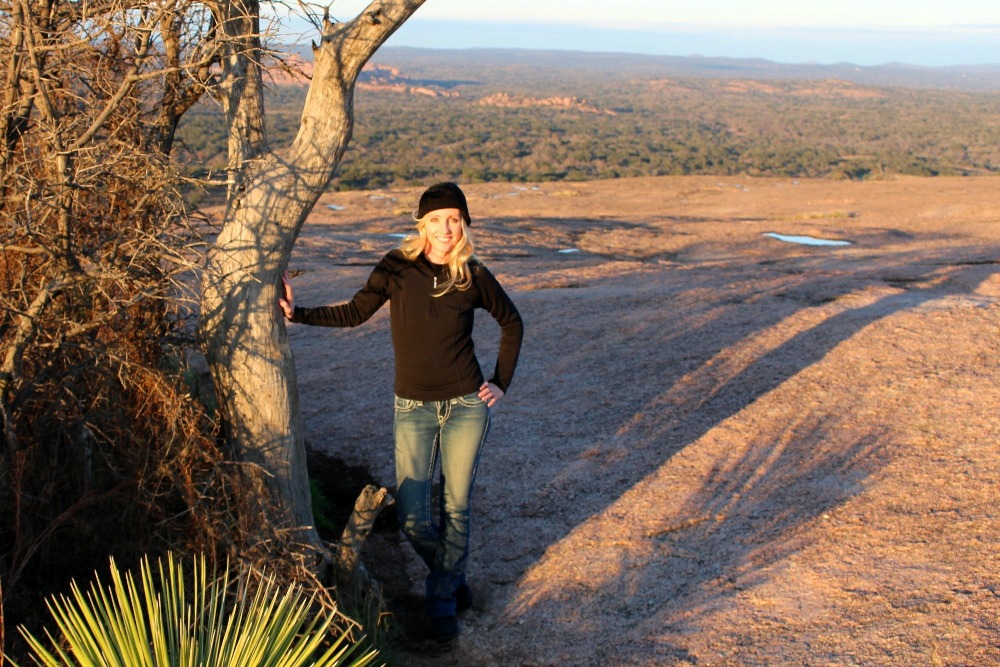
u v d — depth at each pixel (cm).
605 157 13888
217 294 345
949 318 805
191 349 382
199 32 347
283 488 368
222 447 393
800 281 1042
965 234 2078
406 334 345
